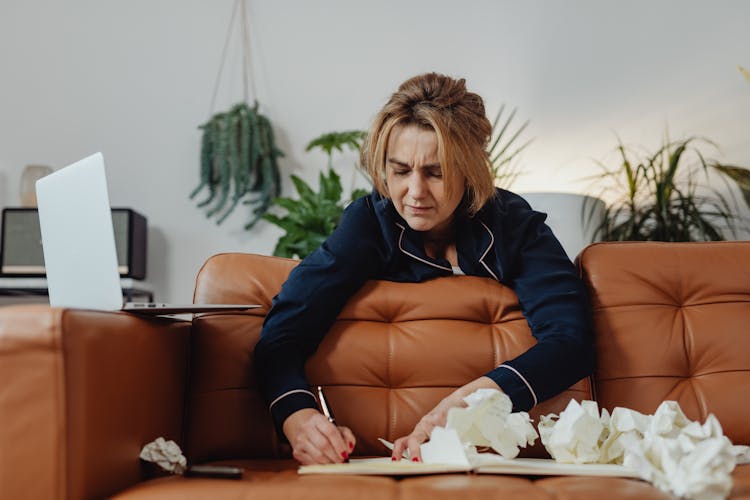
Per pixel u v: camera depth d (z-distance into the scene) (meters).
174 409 1.18
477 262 1.33
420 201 1.24
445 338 1.27
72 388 0.83
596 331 1.30
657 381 1.25
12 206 3.26
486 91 3.21
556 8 3.19
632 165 3.05
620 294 1.31
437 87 1.27
